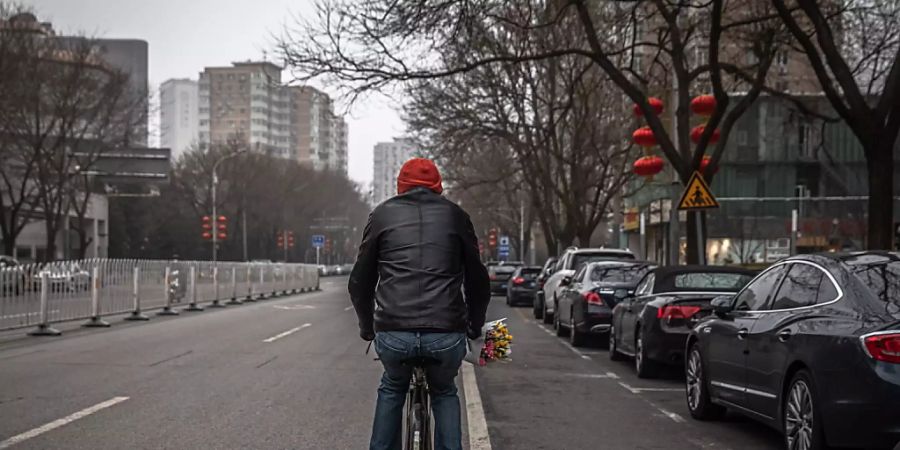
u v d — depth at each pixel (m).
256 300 34.25
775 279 8.02
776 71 41.59
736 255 38.81
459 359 4.88
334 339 17.25
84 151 43.34
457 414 5.09
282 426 8.49
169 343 16.31
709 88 29.33
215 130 139.25
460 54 20.50
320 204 86.56
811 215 37.91
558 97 36.78
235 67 139.12
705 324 9.27
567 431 8.76
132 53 92.50
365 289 5.14
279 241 76.56
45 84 38.94
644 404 10.44
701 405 9.22
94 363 13.20
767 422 7.47
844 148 43.50
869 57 22.31
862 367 6.03
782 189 43.41
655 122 19.66
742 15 25.92
